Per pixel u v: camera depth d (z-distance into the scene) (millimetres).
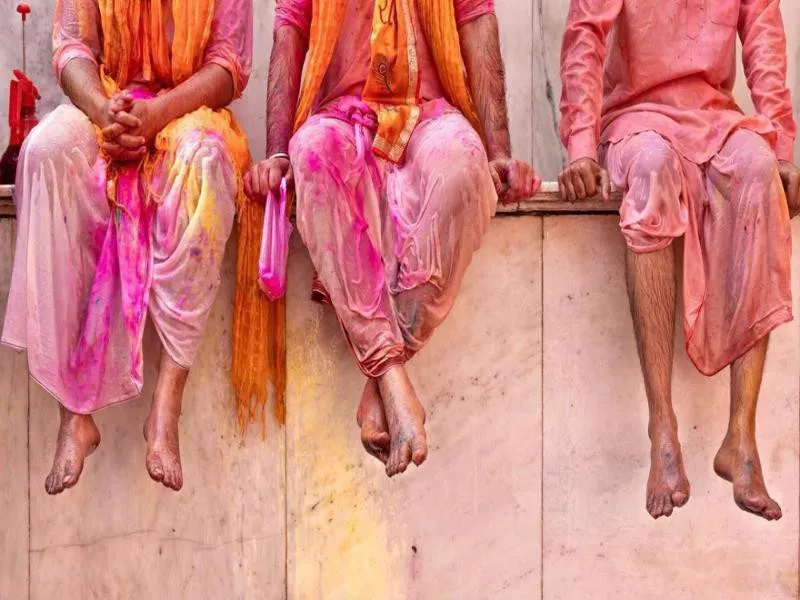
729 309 2750
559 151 3449
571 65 2930
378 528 2930
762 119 2906
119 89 2906
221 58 2945
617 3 2961
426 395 2922
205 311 2725
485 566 2936
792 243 2938
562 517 2943
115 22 2887
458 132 2742
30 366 2648
